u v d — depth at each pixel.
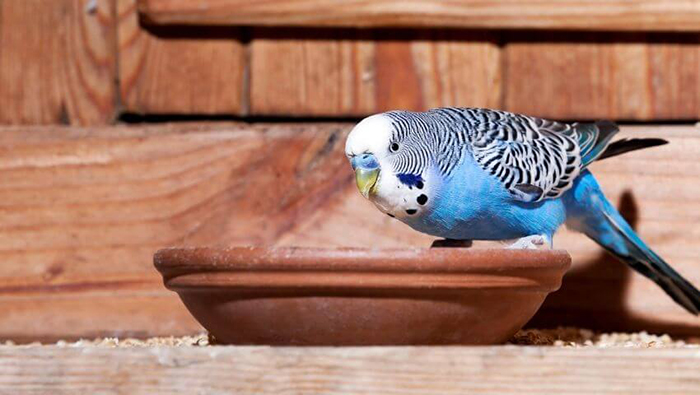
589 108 6.07
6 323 5.89
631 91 6.07
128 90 6.08
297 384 4.19
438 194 5.07
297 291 4.24
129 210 5.92
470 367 4.18
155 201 5.92
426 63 6.08
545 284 4.49
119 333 5.90
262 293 4.28
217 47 6.08
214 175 5.92
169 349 4.23
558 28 6.00
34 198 5.92
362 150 4.87
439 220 5.20
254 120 6.14
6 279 5.90
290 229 5.89
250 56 6.09
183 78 6.07
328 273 4.19
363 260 4.16
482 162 5.12
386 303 4.25
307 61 6.09
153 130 5.96
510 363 4.20
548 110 6.08
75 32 6.10
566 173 5.27
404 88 6.08
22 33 6.12
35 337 5.89
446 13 5.97
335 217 5.88
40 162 5.93
